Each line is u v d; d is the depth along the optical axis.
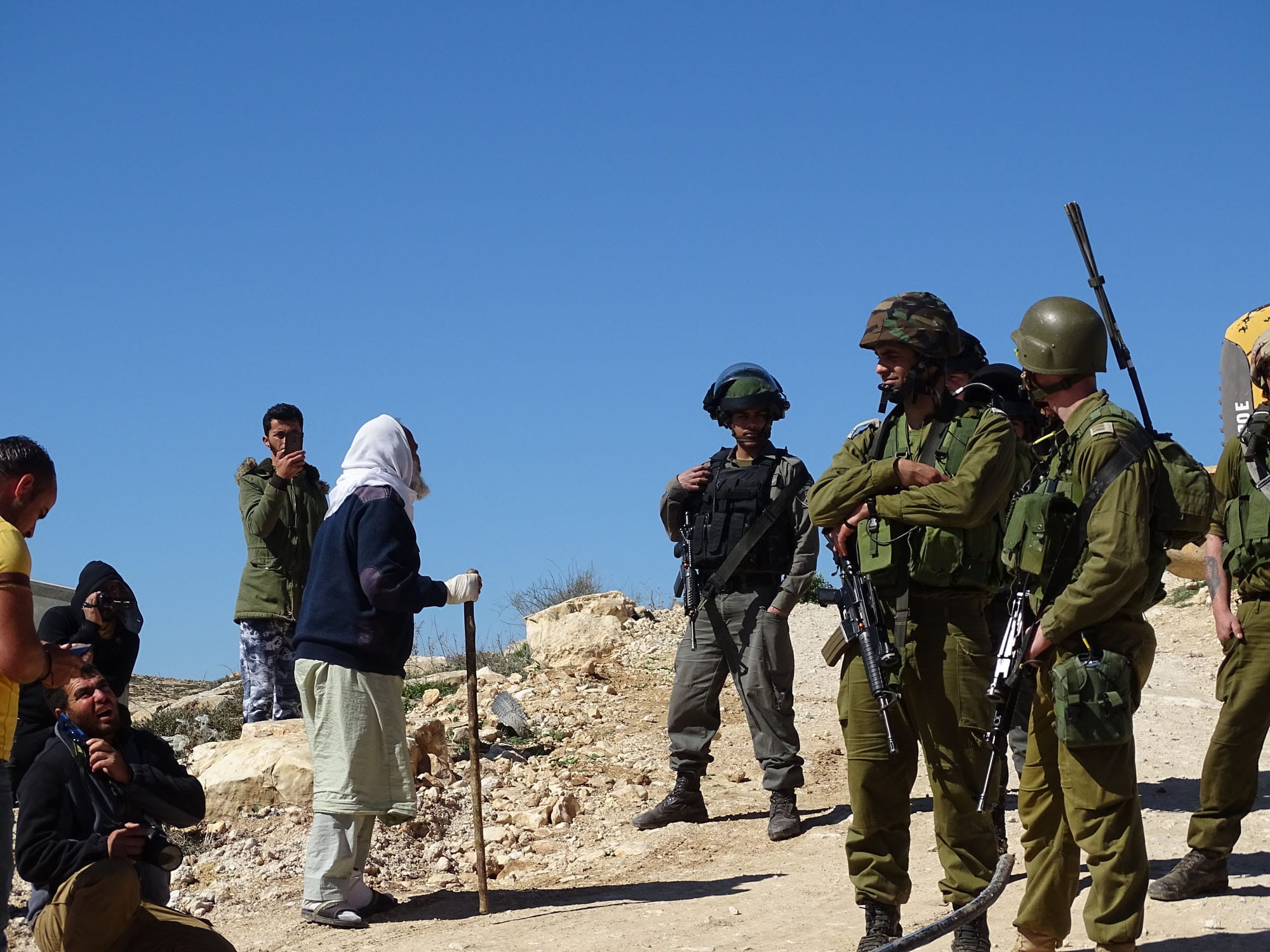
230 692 11.37
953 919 3.85
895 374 4.33
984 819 4.27
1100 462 3.85
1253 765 4.77
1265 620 4.78
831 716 9.70
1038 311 4.10
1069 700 3.78
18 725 5.06
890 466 4.20
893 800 4.32
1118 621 3.90
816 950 4.68
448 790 7.95
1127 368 4.18
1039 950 4.18
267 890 6.44
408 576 5.77
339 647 5.77
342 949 5.41
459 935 5.42
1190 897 4.82
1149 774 7.35
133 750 4.17
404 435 6.13
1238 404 7.20
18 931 5.85
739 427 7.10
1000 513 4.32
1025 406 5.27
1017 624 4.06
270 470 8.29
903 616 4.21
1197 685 10.32
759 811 7.45
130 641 5.12
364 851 5.90
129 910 3.86
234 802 7.33
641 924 5.32
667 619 12.85
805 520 6.90
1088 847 3.84
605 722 9.62
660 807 7.27
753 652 6.91
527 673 11.20
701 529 7.07
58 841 3.90
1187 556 11.55
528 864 6.83
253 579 8.20
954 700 4.22
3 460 4.04
